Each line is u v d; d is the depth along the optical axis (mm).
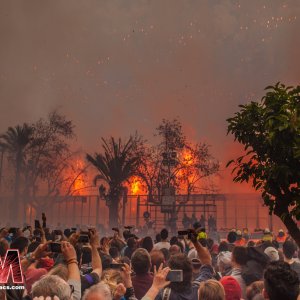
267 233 16125
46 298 4438
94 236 7406
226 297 7293
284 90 6031
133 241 12797
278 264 4617
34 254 6336
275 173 5723
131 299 6402
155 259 9227
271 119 5770
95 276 6949
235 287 7391
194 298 6512
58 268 5938
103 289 5004
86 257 9570
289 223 5840
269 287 4496
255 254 8523
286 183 5688
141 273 7816
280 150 5855
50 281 4566
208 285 5738
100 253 9898
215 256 13555
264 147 6078
